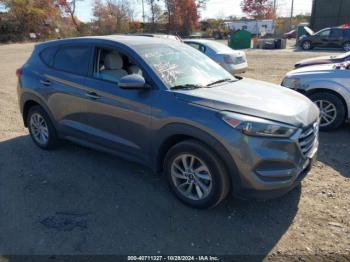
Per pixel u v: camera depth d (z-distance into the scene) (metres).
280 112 3.18
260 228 3.13
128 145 3.83
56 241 2.97
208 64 4.33
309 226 3.15
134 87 3.44
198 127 3.11
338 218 3.26
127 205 3.52
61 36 47.19
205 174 3.27
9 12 41.59
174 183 3.52
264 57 19.48
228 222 3.22
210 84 3.84
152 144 3.55
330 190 3.78
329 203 3.52
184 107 3.25
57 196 3.71
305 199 3.61
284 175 3.07
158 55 3.90
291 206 3.48
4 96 9.12
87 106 4.13
